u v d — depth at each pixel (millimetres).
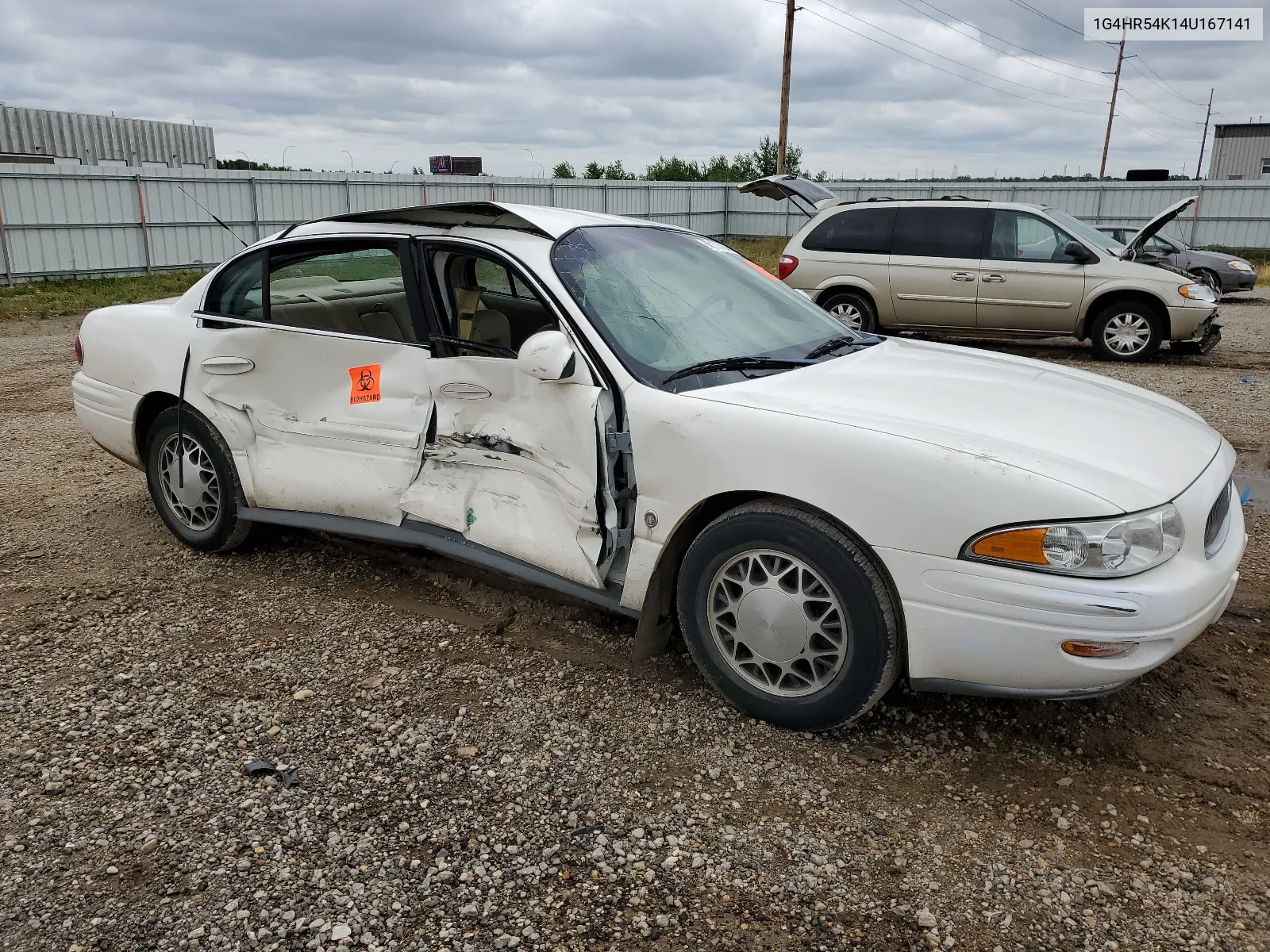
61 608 3973
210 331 4250
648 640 3299
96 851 2479
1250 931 2213
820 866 2434
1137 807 2680
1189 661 3500
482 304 3910
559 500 3330
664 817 2619
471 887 2352
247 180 23781
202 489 4402
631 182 33844
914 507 2672
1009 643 2631
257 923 2227
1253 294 19844
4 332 13711
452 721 3102
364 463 3857
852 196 35125
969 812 2658
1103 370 10055
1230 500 3215
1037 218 10891
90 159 33062
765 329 3725
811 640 2914
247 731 3039
